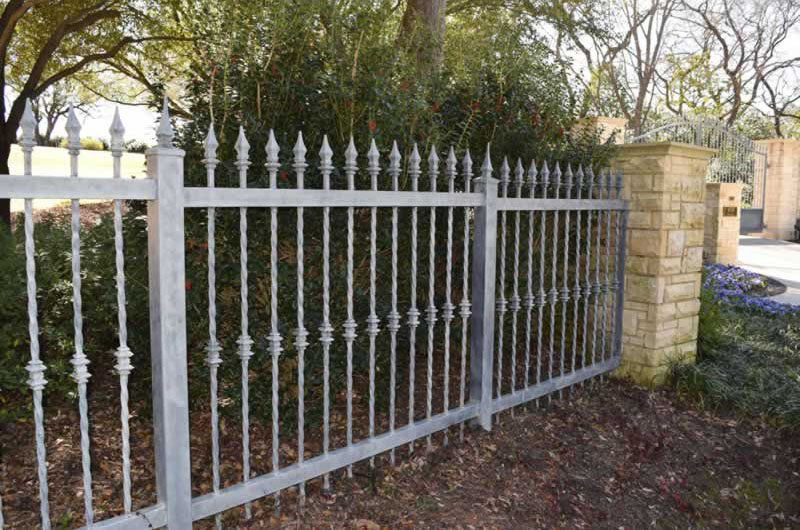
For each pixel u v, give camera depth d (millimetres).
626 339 4910
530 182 3781
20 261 3930
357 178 3449
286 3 3096
